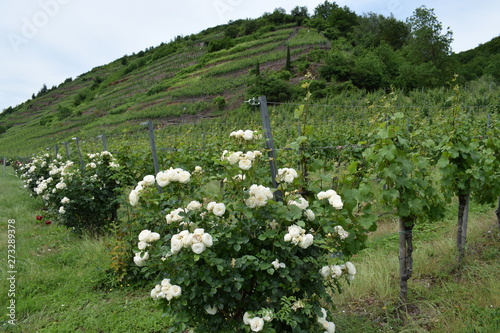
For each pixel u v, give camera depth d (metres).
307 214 2.25
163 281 2.09
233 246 2.09
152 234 2.26
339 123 10.95
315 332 2.23
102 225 5.95
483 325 2.54
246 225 2.15
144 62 82.94
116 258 4.04
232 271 2.00
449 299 2.92
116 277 4.02
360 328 2.73
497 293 2.89
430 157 4.29
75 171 5.91
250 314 1.98
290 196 2.42
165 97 46.78
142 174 5.31
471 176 3.62
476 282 3.20
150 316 3.32
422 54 43.06
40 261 4.76
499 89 27.02
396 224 4.98
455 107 3.74
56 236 6.02
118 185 5.88
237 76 46.94
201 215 2.24
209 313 2.06
